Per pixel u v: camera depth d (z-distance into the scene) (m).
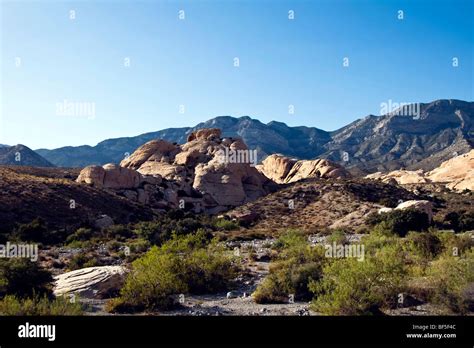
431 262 19.86
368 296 13.73
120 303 15.02
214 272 19.73
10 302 13.14
